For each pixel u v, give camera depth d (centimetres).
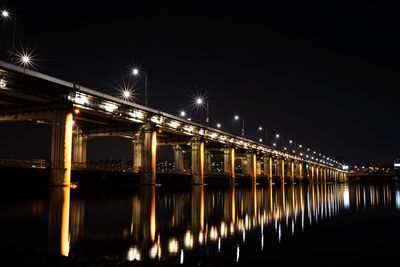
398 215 3694
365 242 2284
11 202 3497
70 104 5062
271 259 1839
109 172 5956
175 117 7588
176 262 1678
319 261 1827
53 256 1555
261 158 15388
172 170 8806
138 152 7606
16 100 5175
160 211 3447
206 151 12219
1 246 1680
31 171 4688
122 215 2992
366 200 6031
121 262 1520
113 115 6003
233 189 8238
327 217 3481
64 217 2709
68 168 4912
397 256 1938
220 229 2603
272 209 4066
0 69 4200
